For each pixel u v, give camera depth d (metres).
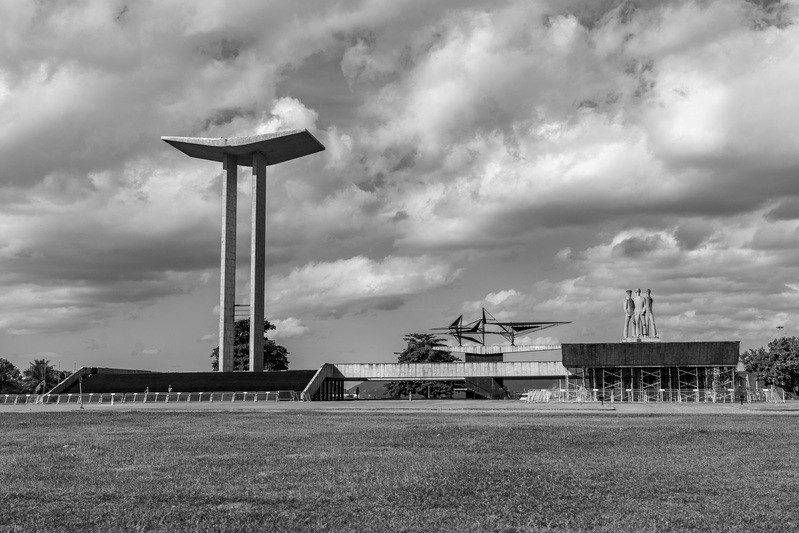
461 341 127.06
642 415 54.56
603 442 32.50
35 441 34.62
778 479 21.84
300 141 110.69
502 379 114.00
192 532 15.32
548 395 87.62
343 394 113.25
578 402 80.62
